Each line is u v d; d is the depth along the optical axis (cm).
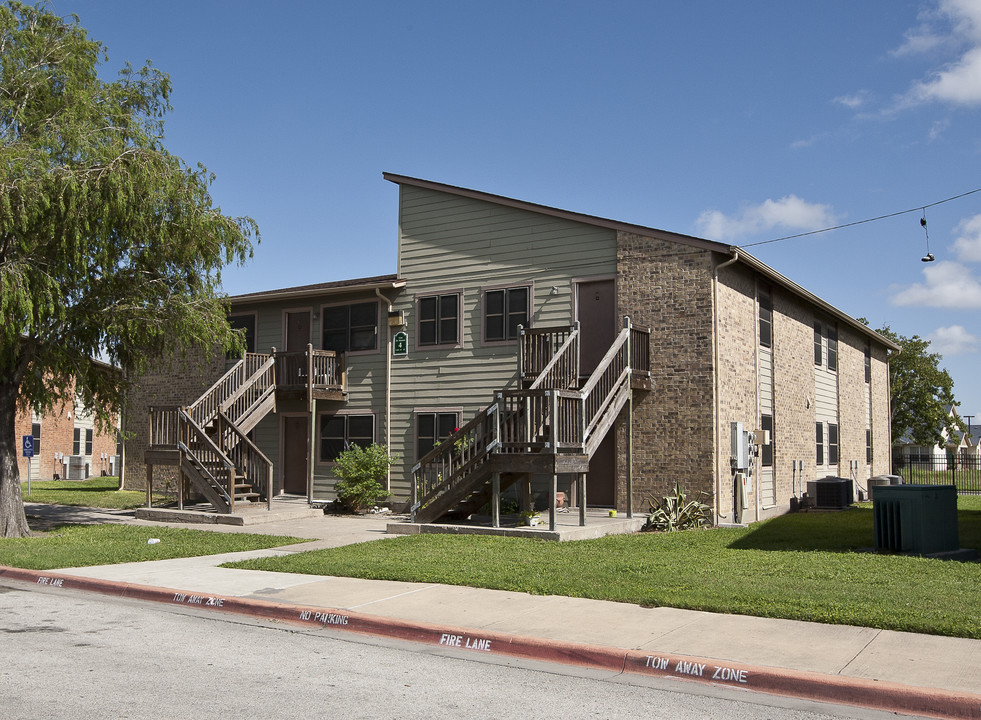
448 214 2178
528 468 1541
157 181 1622
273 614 926
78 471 4359
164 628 864
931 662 680
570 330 1809
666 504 1748
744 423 1944
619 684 668
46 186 1489
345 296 2333
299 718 566
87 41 1689
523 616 865
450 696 625
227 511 1906
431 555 1284
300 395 2238
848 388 2903
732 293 1916
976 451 6938
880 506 1295
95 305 1653
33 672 682
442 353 2153
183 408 1998
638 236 1895
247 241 1820
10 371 1661
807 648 727
